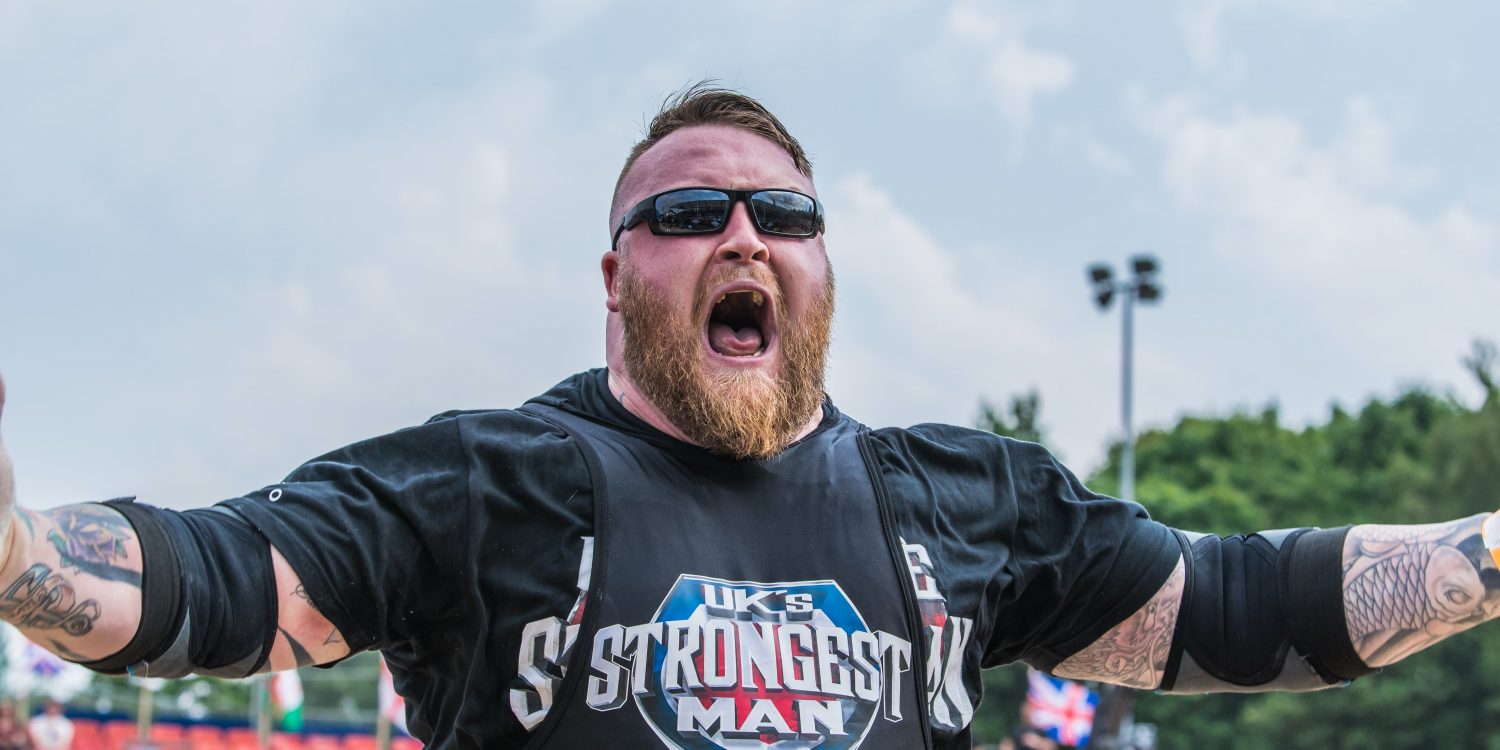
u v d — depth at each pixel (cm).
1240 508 5988
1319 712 4050
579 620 228
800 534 244
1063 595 271
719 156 261
